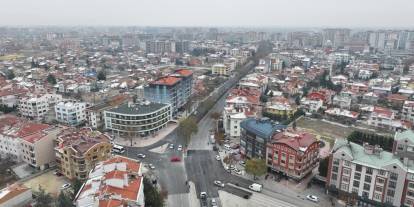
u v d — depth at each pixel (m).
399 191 132.88
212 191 154.88
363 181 140.12
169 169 176.75
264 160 165.75
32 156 169.62
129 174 129.25
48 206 132.62
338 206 143.38
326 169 161.50
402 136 166.88
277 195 151.88
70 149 157.12
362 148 150.75
